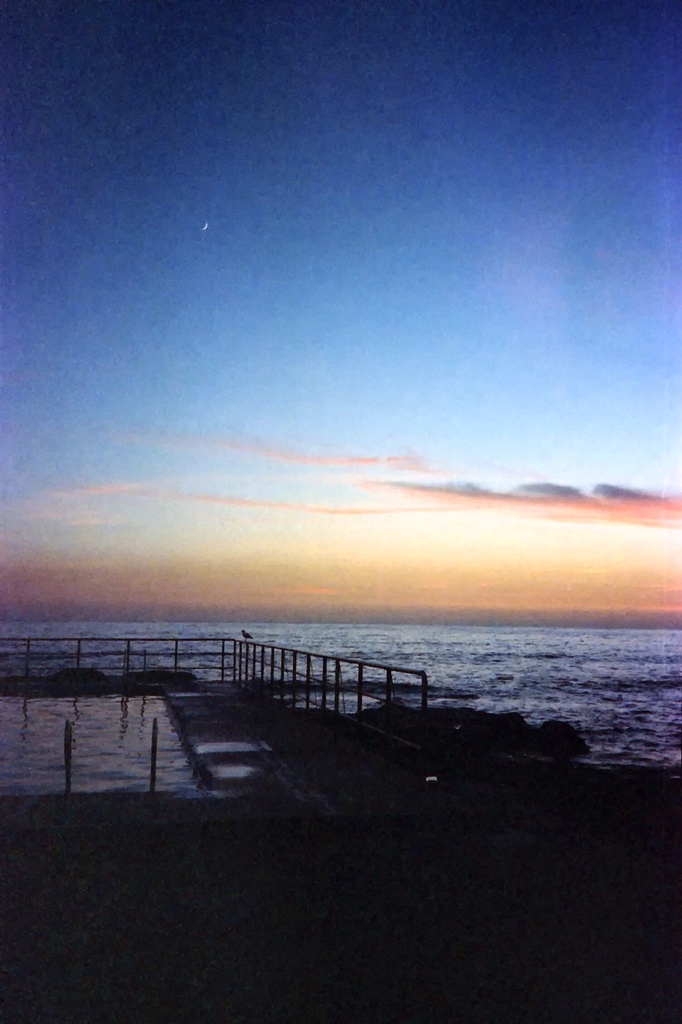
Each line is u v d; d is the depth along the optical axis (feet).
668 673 224.53
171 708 67.72
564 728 85.40
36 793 36.55
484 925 21.29
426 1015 16.57
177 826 30.30
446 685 180.86
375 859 26.96
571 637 497.87
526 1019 16.43
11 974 18.29
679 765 75.05
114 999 17.13
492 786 37.60
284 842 28.78
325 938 20.34
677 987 17.88
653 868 26.32
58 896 23.26
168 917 21.65
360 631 583.17
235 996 17.31
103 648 295.07
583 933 20.80
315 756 44.55
